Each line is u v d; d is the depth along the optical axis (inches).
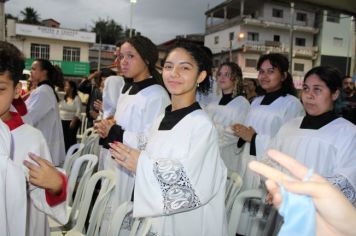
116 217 77.1
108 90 160.2
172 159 63.4
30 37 1048.2
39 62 166.2
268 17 1248.2
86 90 352.5
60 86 178.5
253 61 1208.8
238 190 98.0
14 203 51.3
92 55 1358.3
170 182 61.3
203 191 63.0
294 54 1237.1
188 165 62.8
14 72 53.8
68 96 273.7
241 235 121.3
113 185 93.4
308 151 89.8
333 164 86.9
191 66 70.7
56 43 1074.7
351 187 80.1
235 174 101.2
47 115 163.2
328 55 1275.8
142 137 97.9
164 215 63.2
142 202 62.4
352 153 84.9
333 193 25.7
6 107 54.1
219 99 163.8
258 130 127.6
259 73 131.0
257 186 120.1
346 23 1280.8
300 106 127.5
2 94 53.1
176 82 70.3
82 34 1085.1
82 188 101.3
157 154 67.9
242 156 130.0
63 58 1087.0
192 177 62.4
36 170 51.5
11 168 50.9
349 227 26.2
